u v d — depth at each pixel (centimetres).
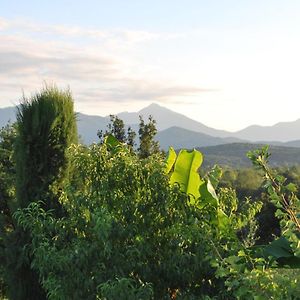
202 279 730
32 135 1219
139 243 732
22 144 1225
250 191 4188
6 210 2030
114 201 760
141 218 743
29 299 1252
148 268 722
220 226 764
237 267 536
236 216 837
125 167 760
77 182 873
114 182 763
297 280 505
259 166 558
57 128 1225
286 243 626
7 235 1264
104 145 808
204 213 767
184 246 750
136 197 759
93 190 775
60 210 1196
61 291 733
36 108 1226
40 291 1250
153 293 706
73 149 825
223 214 770
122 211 738
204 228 730
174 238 742
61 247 783
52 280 749
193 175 823
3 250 1255
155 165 761
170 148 864
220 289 707
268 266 580
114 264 718
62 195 833
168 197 735
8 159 2067
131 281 704
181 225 726
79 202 768
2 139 2089
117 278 667
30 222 789
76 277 716
